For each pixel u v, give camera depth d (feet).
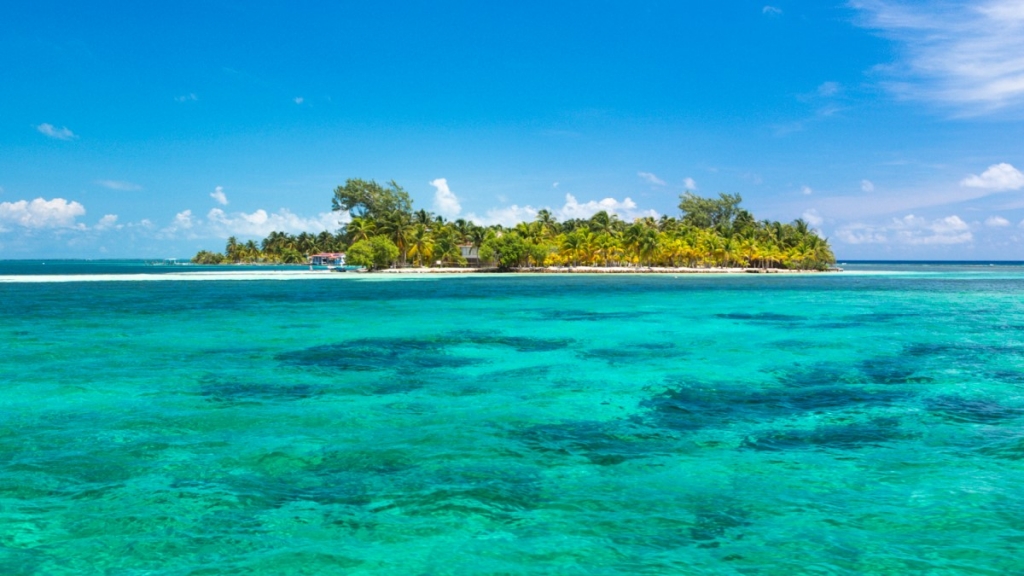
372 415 49.78
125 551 26.78
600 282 310.24
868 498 32.42
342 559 26.12
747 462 38.19
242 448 40.98
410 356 79.92
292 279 328.90
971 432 44.50
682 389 59.62
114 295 202.49
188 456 39.40
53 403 53.78
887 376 65.62
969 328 108.78
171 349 85.40
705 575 24.76
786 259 482.69
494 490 33.55
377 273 385.91
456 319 126.93
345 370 70.03
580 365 73.20
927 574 24.82
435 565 25.61
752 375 66.49
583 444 41.91
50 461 38.37
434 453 39.91
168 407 52.39
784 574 24.81
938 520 29.71
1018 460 38.27
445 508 31.14
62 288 244.63
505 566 25.52
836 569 25.21
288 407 52.49
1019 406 52.37
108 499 32.32
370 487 34.04
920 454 39.63
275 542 27.61
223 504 31.71
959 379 63.77
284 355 80.64
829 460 38.47
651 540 27.78
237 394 57.52
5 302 169.58
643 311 145.18
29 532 28.53
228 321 122.52
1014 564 25.57
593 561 25.93
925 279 360.69
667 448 41.04
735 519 29.94
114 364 73.56
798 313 139.23
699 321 122.21
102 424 47.01
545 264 431.43
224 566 25.54
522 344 90.79
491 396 56.80
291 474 36.11
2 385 61.21
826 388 59.77
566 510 30.96
